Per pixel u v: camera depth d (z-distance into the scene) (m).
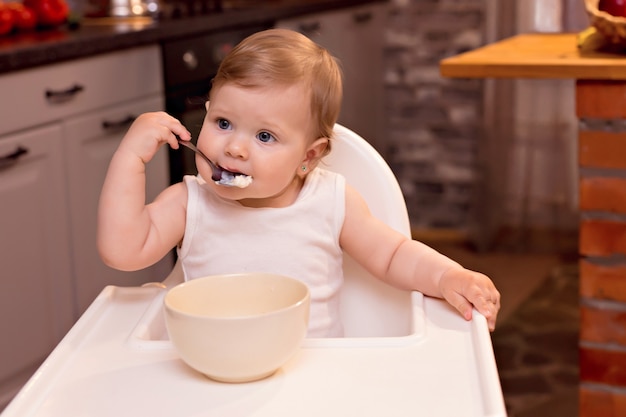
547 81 3.21
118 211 0.92
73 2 2.68
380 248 1.02
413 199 3.60
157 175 2.29
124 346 0.80
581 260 1.59
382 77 3.52
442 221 3.56
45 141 1.96
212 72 2.56
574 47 1.72
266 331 0.68
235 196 0.92
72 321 2.10
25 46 1.89
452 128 3.48
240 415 0.67
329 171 1.10
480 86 3.31
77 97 2.05
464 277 0.91
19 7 2.29
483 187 3.35
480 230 3.37
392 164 3.61
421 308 0.90
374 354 0.77
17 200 1.90
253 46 0.92
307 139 0.95
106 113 2.16
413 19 3.44
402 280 0.99
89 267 2.14
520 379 2.29
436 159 3.53
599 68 1.47
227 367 0.69
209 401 0.69
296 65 0.91
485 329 0.82
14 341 1.92
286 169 0.92
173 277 1.06
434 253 0.98
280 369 0.74
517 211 3.35
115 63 2.17
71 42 2.00
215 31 2.56
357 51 3.29
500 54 1.64
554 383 2.26
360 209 1.04
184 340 0.69
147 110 2.31
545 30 3.07
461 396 0.69
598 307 1.60
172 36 2.35
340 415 0.66
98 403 0.70
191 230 1.00
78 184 2.09
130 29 2.26
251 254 1.00
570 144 3.25
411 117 3.54
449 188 3.53
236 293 0.78
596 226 1.57
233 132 0.90
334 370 0.74
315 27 3.00
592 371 1.63
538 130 3.27
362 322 1.10
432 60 3.46
